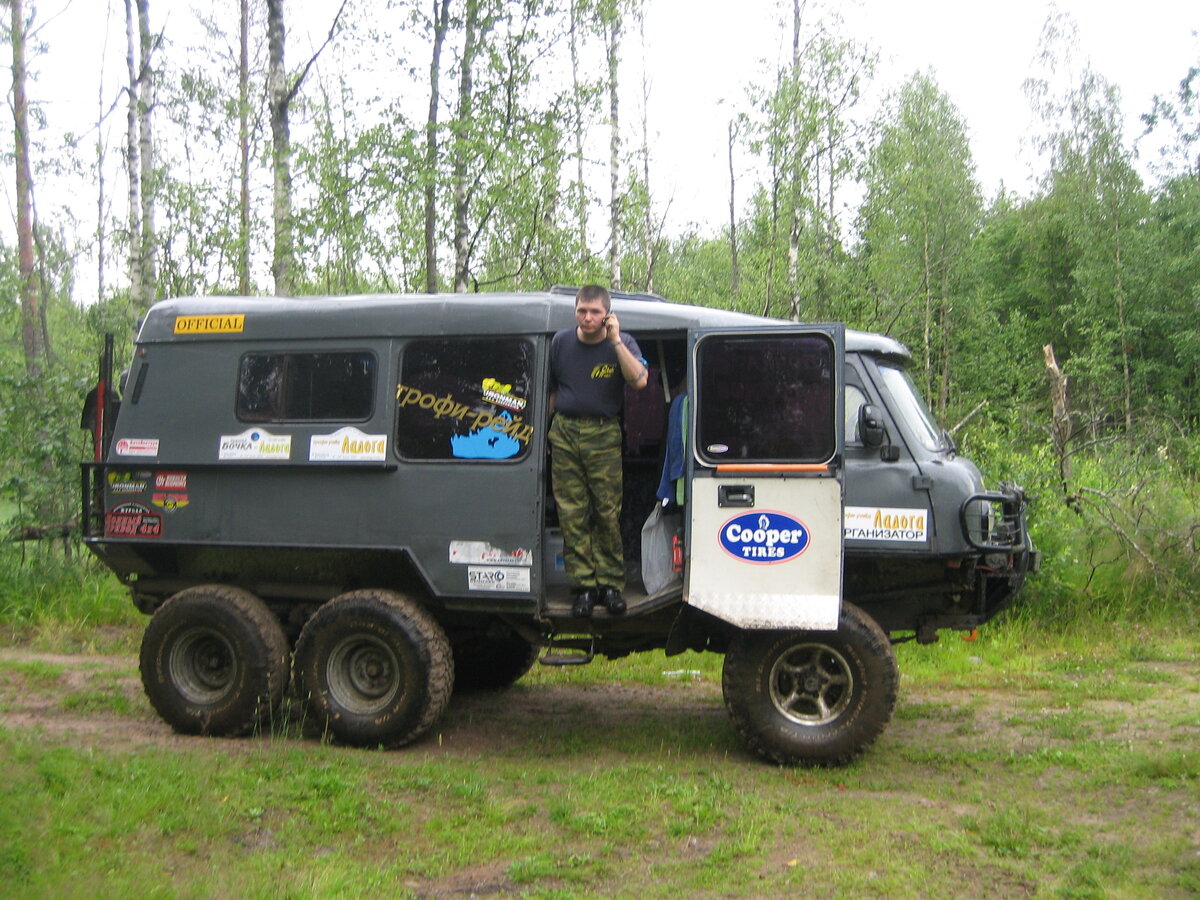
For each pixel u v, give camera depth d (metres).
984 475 11.72
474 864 5.21
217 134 20.34
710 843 5.46
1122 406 30.84
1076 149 35.53
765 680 6.73
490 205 13.17
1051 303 36.56
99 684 8.94
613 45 19.67
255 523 7.39
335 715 7.12
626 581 7.33
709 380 6.65
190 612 7.45
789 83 21.19
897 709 8.14
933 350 30.61
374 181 12.81
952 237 30.66
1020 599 10.84
